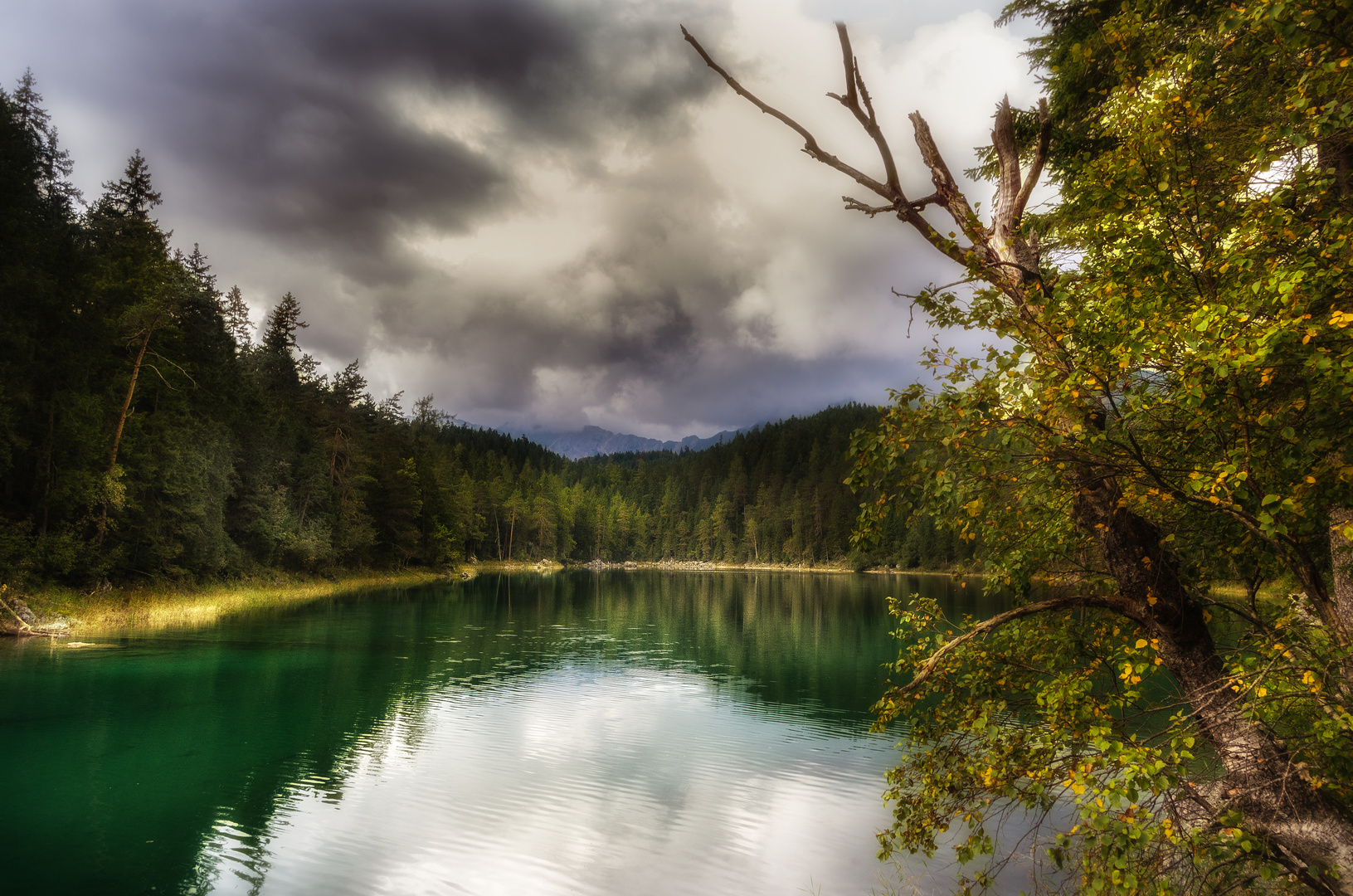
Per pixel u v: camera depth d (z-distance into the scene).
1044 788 5.68
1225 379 4.32
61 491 31.41
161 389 39.34
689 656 30.19
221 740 15.73
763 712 19.97
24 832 10.77
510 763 14.91
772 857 10.63
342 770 14.13
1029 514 6.81
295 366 67.56
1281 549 5.39
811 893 9.55
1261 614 6.70
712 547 178.75
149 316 35.22
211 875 9.60
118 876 9.47
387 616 41.97
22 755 14.20
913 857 10.55
